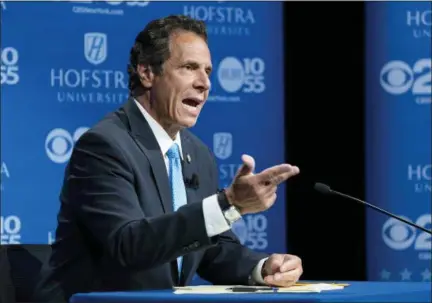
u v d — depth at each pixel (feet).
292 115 46.06
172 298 17.72
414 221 46.78
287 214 45.78
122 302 18.15
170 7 43.50
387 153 46.75
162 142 24.73
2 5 41.01
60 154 41.65
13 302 24.81
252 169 20.01
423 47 46.70
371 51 46.70
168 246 20.79
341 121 46.60
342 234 46.44
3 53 40.93
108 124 24.07
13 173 40.91
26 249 25.45
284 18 45.39
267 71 45.14
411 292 18.49
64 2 41.88
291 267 22.97
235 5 44.52
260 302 17.01
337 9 46.34
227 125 44.42
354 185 46.60
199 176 25.99
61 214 24.18
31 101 41.29
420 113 46.78
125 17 42.75
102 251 23.38
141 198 23.25
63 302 23.61
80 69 42.04
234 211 20.53
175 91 24.35
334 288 20.53
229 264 25.26
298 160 46.14
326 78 46.42
